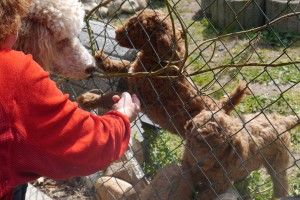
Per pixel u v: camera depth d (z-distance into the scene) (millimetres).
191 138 3053
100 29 4898
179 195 3217
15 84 1655
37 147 1708
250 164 3297
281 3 7336
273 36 7355
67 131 1734
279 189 3520
